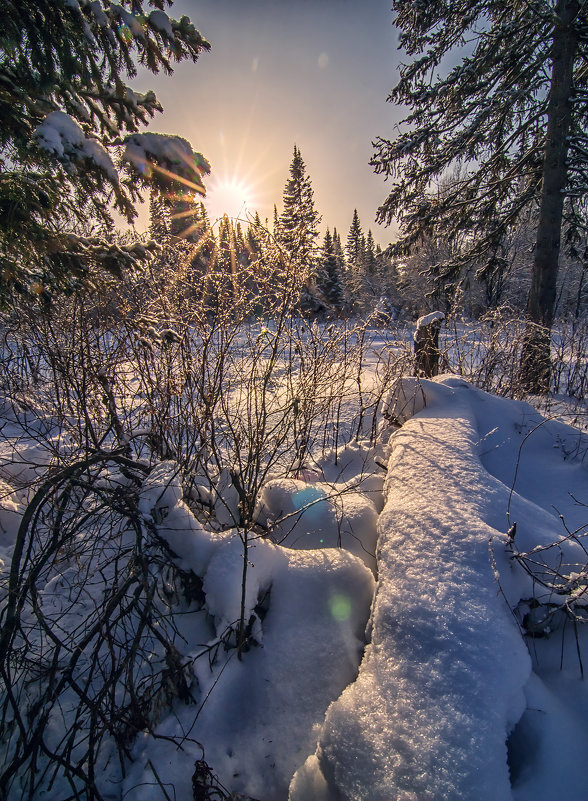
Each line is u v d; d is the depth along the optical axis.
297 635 1.76
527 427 3.66
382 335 4.88
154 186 2.68
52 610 2.16
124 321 2.53
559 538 1.97
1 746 1.59
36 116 2.47
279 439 2.84
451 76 8.05
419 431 3.05
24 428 2.80
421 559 1.71
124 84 2.67
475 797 1.00
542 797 1.15
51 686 1.49
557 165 7.21
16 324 2.73
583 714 1.37
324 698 1.60
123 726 1.58
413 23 8.16
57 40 2.31
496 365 5.46
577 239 8.38
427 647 1.36
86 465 1.87
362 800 1.08
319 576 1.92
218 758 1.50
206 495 2.49
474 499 2.11
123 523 2.53
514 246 14.00
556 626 1.68
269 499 2.58
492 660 1.30
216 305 2.61
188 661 1.64
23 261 2.50
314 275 2.52
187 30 2.67
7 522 2.70
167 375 2.60
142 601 1.96
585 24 6.82
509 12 7.52
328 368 3.19
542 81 7.32
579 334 6.06
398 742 1.15
